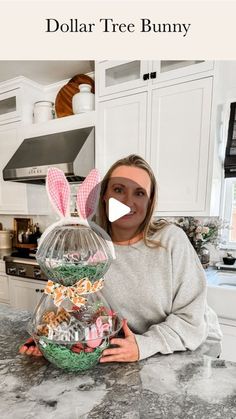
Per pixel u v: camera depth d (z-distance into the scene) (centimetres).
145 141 172
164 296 78
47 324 56
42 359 61
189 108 156
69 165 183
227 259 180
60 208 58
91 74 223
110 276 82
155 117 167
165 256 79
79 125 203
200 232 174
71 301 54
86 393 49
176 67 164
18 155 218
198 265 81
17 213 244
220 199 189
